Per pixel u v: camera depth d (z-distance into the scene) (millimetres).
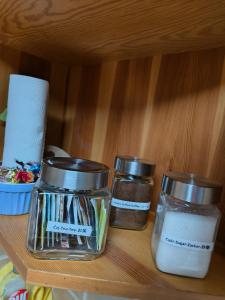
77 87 782
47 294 573
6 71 670
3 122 684
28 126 563
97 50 594
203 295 333
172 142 534
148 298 333
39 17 446
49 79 766
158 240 381
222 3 317
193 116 500
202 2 319
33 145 575
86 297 593
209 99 477
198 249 356
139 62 612
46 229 370
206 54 485
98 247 385
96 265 367
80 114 771
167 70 552
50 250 365
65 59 720
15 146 562
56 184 368
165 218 366
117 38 498
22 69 698
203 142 481
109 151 674
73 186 364
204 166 476
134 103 619
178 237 357
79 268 354
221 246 441
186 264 357
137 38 483
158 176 558
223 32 407
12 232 430
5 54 662
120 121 651
